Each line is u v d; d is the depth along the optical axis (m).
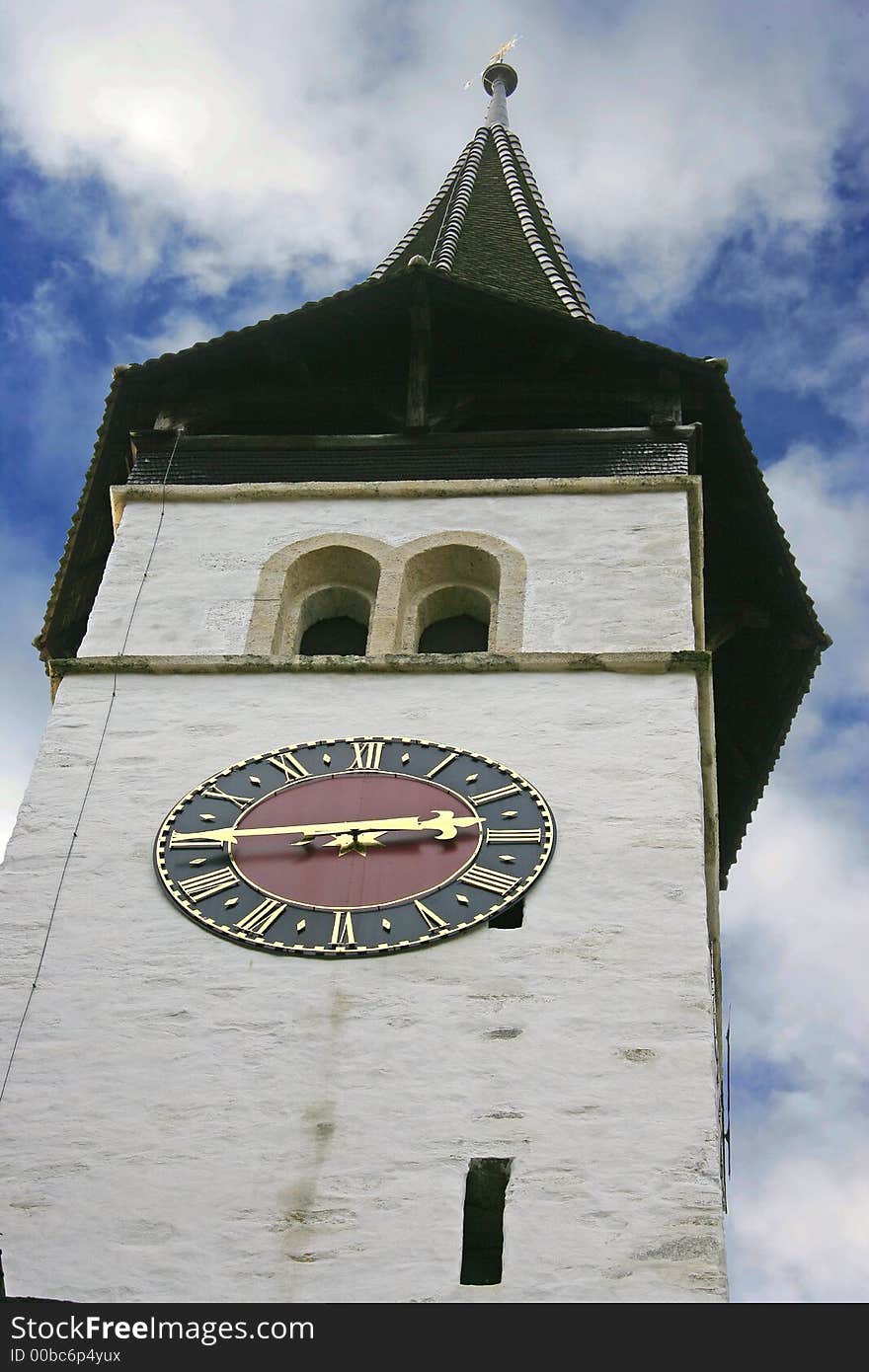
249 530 32.75
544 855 25.97
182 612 31.00
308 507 33.16
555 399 35.03
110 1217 21.95
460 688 28.86
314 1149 22.56
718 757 35.47
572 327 34.72
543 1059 23.36
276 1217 21.91
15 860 26.28
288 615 31.53
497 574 31.69
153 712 28.67
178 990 24.39
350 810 26.83
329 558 32.25
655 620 30.28
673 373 34.94
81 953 24.91
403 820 26.61
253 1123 22.86
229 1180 22.30
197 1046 23.73
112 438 35.50
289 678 29.25
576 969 24.41
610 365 35.22
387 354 35.56
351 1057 23.50
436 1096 23.02
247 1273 21.44
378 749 27.83
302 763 27.67
